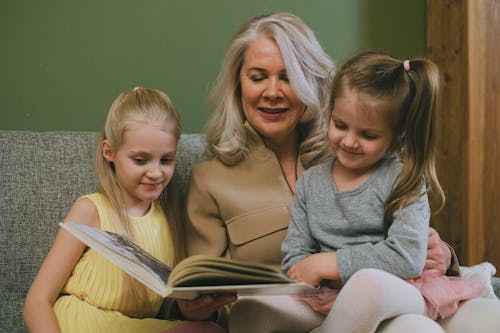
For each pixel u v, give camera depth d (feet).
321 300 4.21
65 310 4.36
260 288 3.48
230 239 4.99
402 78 4.26
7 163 4.97
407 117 4.29
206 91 6.52
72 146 5.18
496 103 6.95
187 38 6.46
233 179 5.04
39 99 6.20
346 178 4.47
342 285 4.30
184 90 6.48
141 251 4.06
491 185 6.97
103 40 6.28
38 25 6.17
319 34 6.89
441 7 7.07
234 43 5.02
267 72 4.84
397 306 3.64
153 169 4.56
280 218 4.96
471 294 4.24
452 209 7.16
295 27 4.97
